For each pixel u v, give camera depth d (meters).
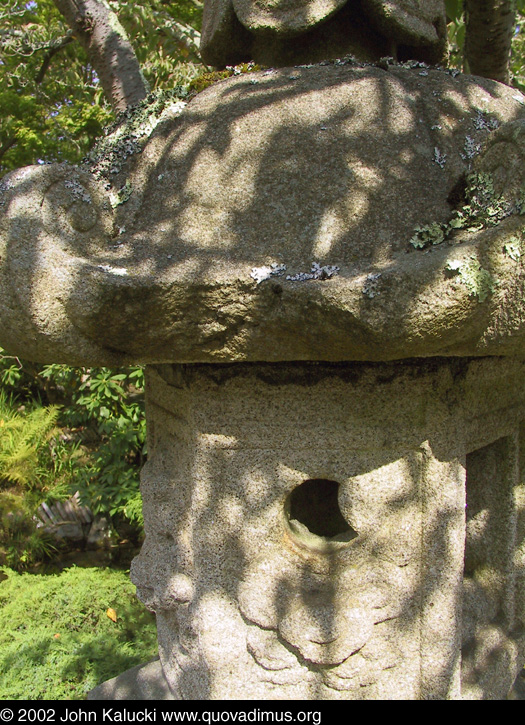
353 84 1.27
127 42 2.75
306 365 1.27
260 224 1.19
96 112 4.25
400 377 1.26
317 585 1.35
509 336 1.09
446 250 1.01
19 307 1.08
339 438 1.29
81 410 4.09
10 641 2.41
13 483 3.89
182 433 1.46
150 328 1.12
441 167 1.22
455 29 2.63
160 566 1.49
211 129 1.29
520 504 1.62
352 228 1.16
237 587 1.37
